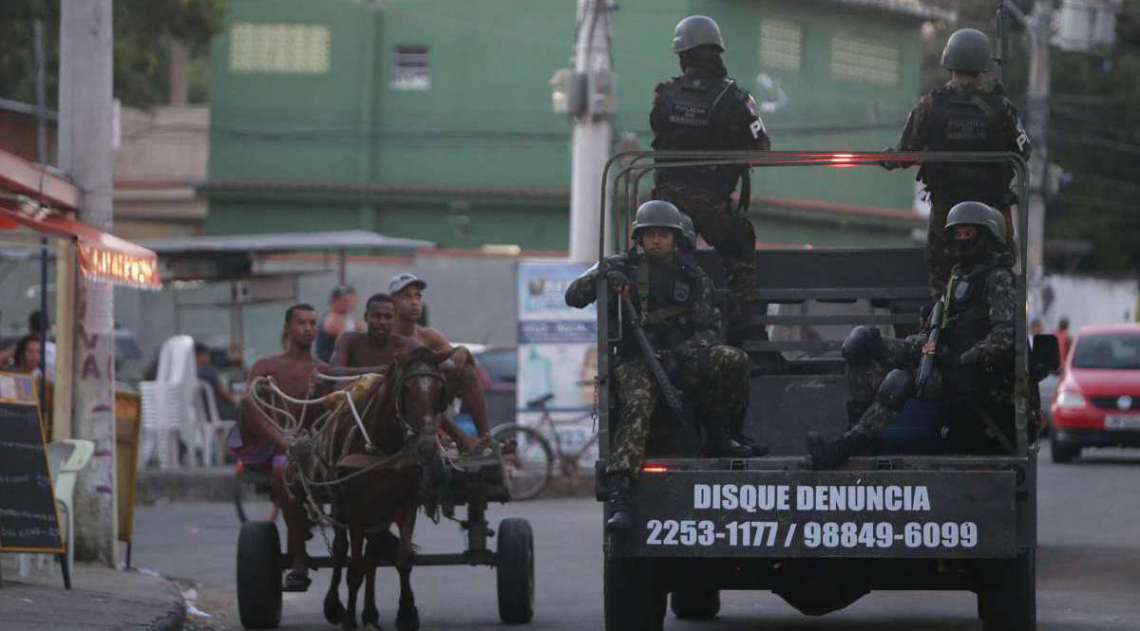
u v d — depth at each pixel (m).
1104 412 70.94
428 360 29.42
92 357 41.00
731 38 114.31
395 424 29.77
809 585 26.69
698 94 30.77
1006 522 24.16
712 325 26.17
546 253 108.56
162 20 85.44
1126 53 148.75
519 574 32.81
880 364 26.27
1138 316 129.25
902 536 24.33
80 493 40.75
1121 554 42.62
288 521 32.62
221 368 90.50
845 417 29.00
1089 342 75.62
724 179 30.77
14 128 48.16
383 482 30.20
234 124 119.31
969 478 24.22
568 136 117.62
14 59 89.88
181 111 120.25
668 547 24.70
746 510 24.59
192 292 101.62
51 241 42.44
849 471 24.47
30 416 33.62
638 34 113.56
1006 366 25.34
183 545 49.38
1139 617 32.50
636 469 24.70
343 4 118.81
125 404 42.03
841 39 120.50
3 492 32.78
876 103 122.50
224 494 66.19
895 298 31.16
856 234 123.06
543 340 66.88
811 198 119.62
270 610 33.00
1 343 75.19
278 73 119.31
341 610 32.91
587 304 26.66
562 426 66.75
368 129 118.56
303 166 118.88
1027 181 25.59
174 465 71.69
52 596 33.31
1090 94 147.12
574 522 53.84
